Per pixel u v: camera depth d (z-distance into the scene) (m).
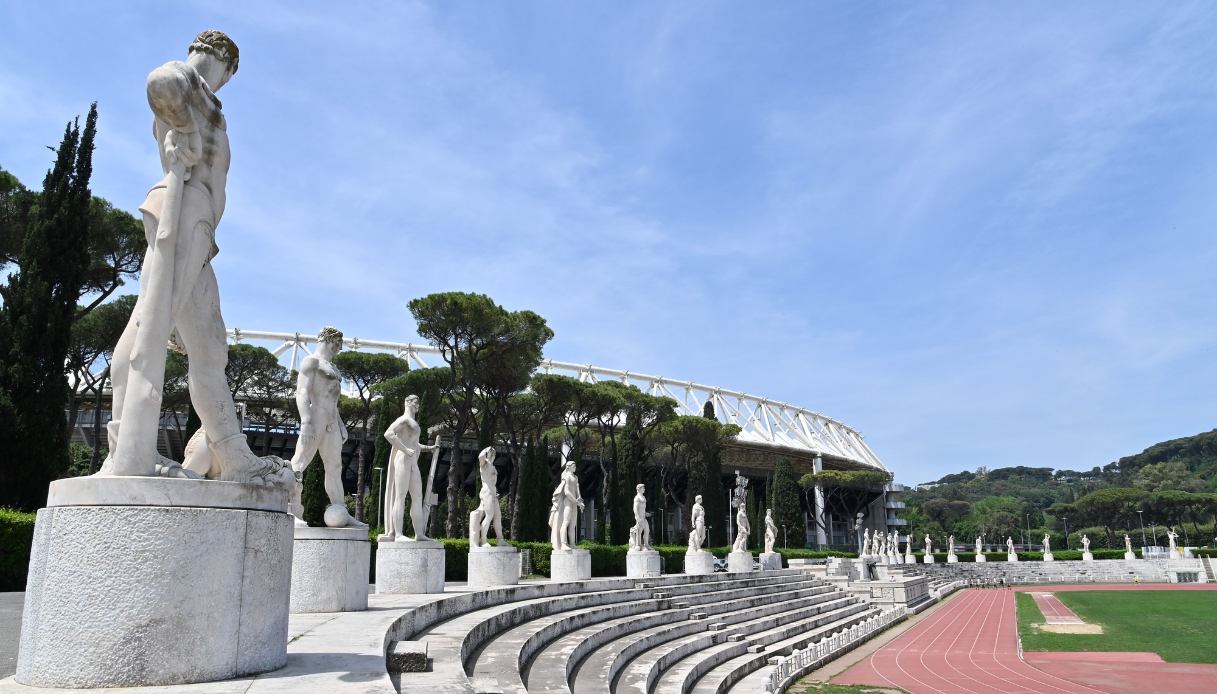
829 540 102.38
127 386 5.93
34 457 24.50
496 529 20.88
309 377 12.23
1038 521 152.50
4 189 29.97
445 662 8.23
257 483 6.15
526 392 51.66
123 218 32.28
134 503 5.54
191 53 6.79
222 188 6.57
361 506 49.88
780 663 20.20
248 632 5.85
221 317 6.62
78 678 5.29
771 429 109.75
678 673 16.94
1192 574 78.31
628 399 53.25
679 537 71.75
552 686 10.91
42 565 5.58
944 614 44.94
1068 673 23.45
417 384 45.03
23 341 25.14
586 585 20.53
